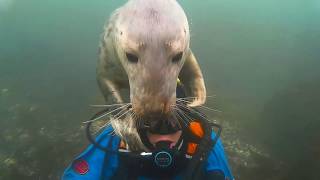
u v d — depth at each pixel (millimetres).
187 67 912
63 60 2816
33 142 1812
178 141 687
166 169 674
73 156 1715
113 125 715
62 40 3311
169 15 662
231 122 2000
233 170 1679
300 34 3785
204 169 716
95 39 3348
